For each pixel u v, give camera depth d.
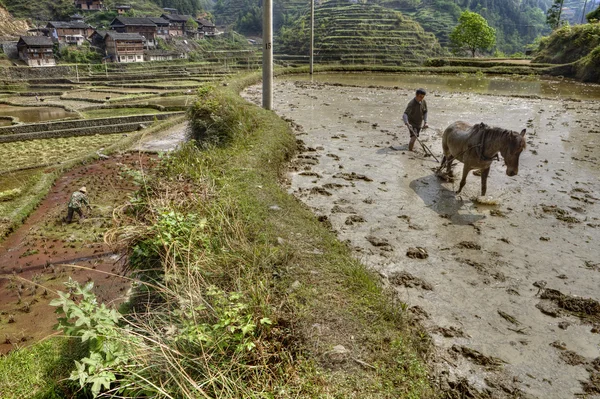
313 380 3.13
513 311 4.59
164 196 5.90
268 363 3.29
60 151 16.92
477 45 59.81
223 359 3.21
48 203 10.95
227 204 5.74
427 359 3.81
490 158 6.98
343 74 34.69
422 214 7.03
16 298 6.95
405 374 3.28
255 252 4.68
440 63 38.91
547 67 33.12
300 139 11.88
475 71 34.12
